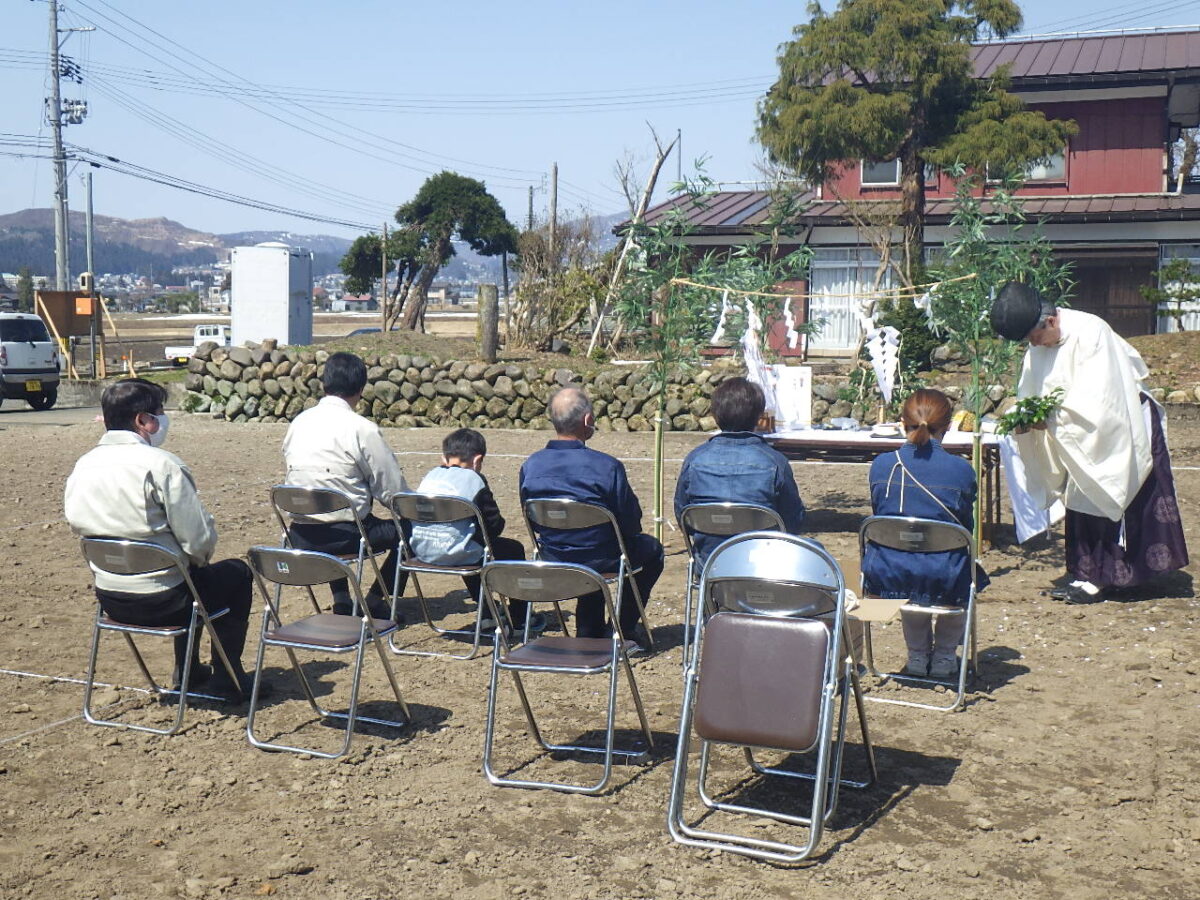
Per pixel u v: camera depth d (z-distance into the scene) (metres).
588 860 3.81
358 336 22.05
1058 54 25.66
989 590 7.10
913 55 18.62
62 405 24.67
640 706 4.66
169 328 77.31
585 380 16.16
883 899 3.54
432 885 3.65
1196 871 3.69
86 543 4.87
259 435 15.62
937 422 5.41
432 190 43.41
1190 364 15.75
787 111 19.30
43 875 3.71
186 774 4.50
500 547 6.27
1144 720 4.96
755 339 8.30
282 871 3.71
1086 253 24.12
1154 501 6.58
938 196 24.86
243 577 5.24
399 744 4.82
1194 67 23.09
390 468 6.32
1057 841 3.90
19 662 5.88
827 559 3.84
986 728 4.93
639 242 8.33
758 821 4.09
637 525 5.73
